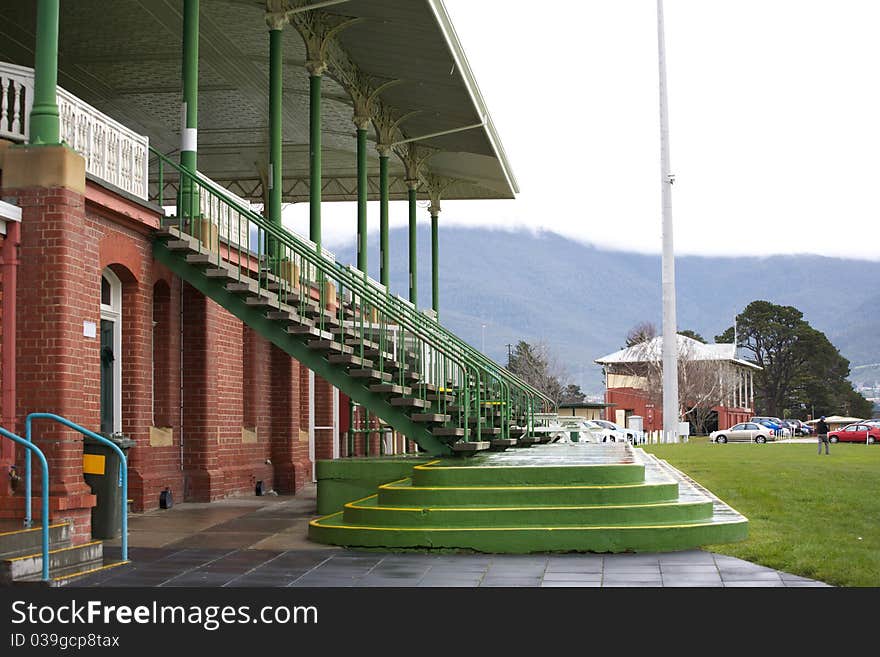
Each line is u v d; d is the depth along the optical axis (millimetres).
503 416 18891
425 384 17562
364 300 17078
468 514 12039
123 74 29000
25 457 11555
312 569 10719
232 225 19547
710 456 33875
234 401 19719
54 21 12570
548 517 11953
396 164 36156
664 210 44250
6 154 12281
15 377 12141
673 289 44188
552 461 14992
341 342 17453
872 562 10406
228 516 16047
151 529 14297
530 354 112625
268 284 17672
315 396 26328
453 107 28391
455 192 38375
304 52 26781
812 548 11312
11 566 9805
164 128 34250
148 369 16500
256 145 35938
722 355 100125
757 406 124125
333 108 31453
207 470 18219
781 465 28297
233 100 31297
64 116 13367
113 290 15914
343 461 16109
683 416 82625
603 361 97500
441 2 21891
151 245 16375
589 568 10570
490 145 31266
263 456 21672
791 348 123562
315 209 23453
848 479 22609
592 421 62594
